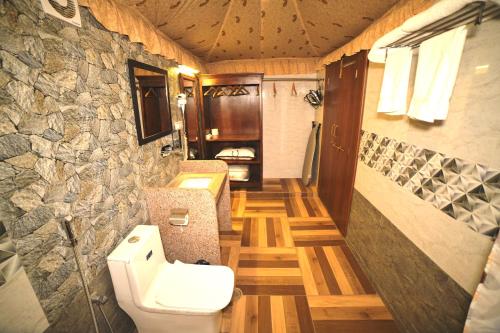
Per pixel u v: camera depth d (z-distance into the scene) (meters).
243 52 3.07
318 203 3.39
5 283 0.76
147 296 1.32
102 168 1.24
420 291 1.32
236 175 3.59
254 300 1.78
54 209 0.95
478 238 0.96
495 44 0.87
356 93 2.17
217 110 3.74
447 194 1.11
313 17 2.12
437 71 0.97
